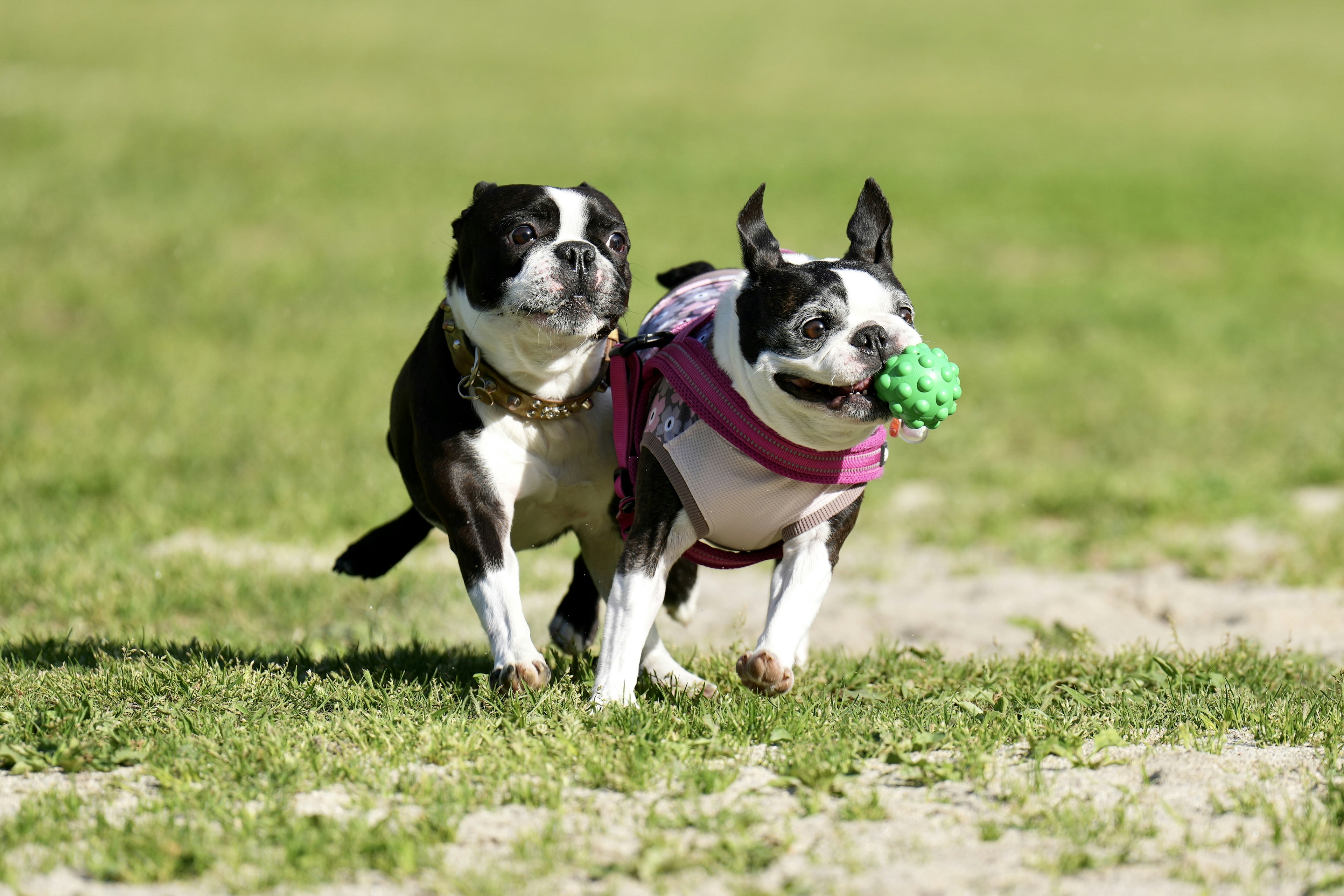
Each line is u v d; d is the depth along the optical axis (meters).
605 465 7.75
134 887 4.91
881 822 5.44
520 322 7.17
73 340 22.59
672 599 8.91
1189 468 16.48
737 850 5.07
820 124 43.97
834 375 6.38
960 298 26.81
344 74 49.66
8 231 28.44
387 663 8.23
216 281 26.41
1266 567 12.27
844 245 29.08
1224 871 4.97
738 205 32.97
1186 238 32.06
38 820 5.32
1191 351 23.31
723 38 61.25
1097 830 5.29
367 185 33.97
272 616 10.46
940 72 54.56
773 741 6.39
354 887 4.92
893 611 11.04
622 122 43.06
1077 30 63.78
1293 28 64.12
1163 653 8.84
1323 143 42.62
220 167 34.72
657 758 6.04
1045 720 6.73
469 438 7.39
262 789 5.70
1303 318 25.81
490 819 5.48
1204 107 48.34
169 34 55.34
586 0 70.12
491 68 52.66
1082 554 13.20
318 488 14.93
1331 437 17.69
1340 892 4.79
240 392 19.73
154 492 14.61
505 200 7.31
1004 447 17.84
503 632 7.16
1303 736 6.57
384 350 22.66
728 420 6.78
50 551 11.91
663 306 8.16
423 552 13.01
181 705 6.92
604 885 4.93
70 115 38.88
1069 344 23.78
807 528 7.04
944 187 36.16
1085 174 37.94
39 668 7.88
